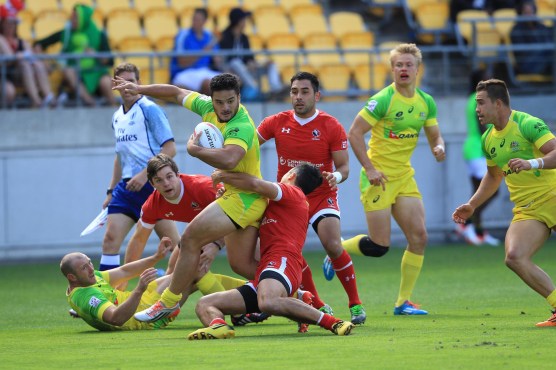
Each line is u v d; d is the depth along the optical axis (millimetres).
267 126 31703
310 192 28297
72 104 59375
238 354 22984
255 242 27922
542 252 56594
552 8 75875
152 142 34125
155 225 32875
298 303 26234
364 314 29609
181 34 61250
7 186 56031
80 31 60219
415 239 32938
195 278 29203
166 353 23438
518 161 26734
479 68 66625
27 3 68750
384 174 32781
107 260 33906
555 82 67312
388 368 20625
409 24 71875
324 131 30922
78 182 56969
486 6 71875
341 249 29891
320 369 20656
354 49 62438
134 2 70938
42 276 49031
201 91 59469
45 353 24156
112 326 28719
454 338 25250
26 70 57938
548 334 25719
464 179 62500
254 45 68438
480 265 50062
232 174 26641
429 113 33719
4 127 57156
